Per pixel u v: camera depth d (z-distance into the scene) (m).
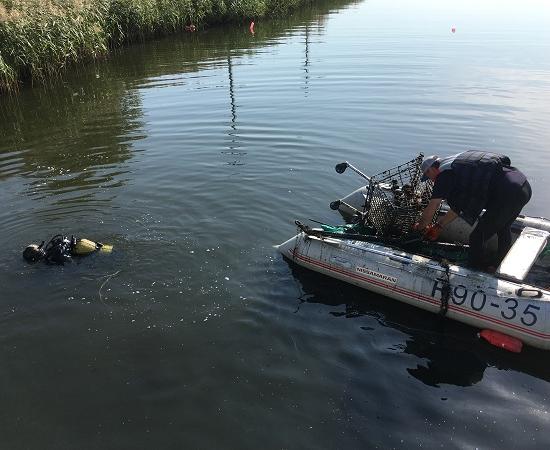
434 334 4.53
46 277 5.24
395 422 3.53
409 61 15.48
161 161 8.37
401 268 4.96
